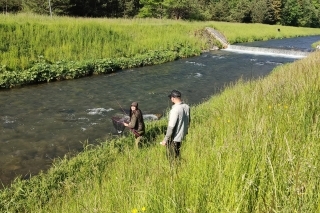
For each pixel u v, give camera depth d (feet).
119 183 13.99
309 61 44.27
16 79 55.62
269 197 8.48
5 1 137.80
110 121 39.93
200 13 209.97
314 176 8.54
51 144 32.63
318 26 296.71
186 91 56.08
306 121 14.69
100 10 166.81
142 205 9.75
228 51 113.39
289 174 8.96
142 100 49.75
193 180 10.00
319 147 10.91
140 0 181.78
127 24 99.71
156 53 87.20
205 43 115.03
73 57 72.33
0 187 24.26
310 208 7.61
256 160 9.83
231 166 9.88
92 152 28.94
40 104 46.26
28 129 36.58
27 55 65.62
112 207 11.46
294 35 189.16
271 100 22.12
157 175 12.67
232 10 247.50
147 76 67.77
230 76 69.00
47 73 60.49
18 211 20.01
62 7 143.02
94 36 82.28
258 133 12.23
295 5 272.92
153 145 27.48
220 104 38.27
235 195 8.54
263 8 252.21
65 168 25.54
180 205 9.08
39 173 26.25
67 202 17.84
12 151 30.73
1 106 44.60
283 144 11.10
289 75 35.83
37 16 86.33
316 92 21.45
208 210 8.73
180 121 19.67
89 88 56.39
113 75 67.92
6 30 66.69
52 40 72.69
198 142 16.26
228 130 16.17
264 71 75.15
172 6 184.75
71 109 44.45
